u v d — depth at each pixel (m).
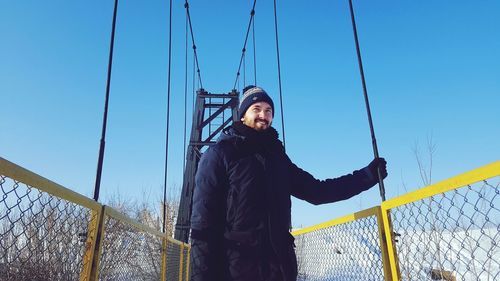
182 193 11.45
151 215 16.33
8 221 1.37
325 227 3.04
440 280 1.58
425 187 1.68
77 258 1.91
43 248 1.58
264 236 1.78
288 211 1.92
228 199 1.81
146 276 3.72
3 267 1.36
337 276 2.72
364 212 2.28
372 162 2.25
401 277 1.89
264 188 1.84
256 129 2.01
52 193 1.62
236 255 1.74
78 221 1.92
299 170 2.20
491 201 1.32
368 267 2.23
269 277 1.73
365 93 2.49
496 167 1.27
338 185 2.18
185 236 11.03
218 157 1.86
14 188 1.37
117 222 2.59
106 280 2.37
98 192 2.39
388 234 2.00
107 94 2.66
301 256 3.81
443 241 1.58
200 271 1.74
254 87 2.14
